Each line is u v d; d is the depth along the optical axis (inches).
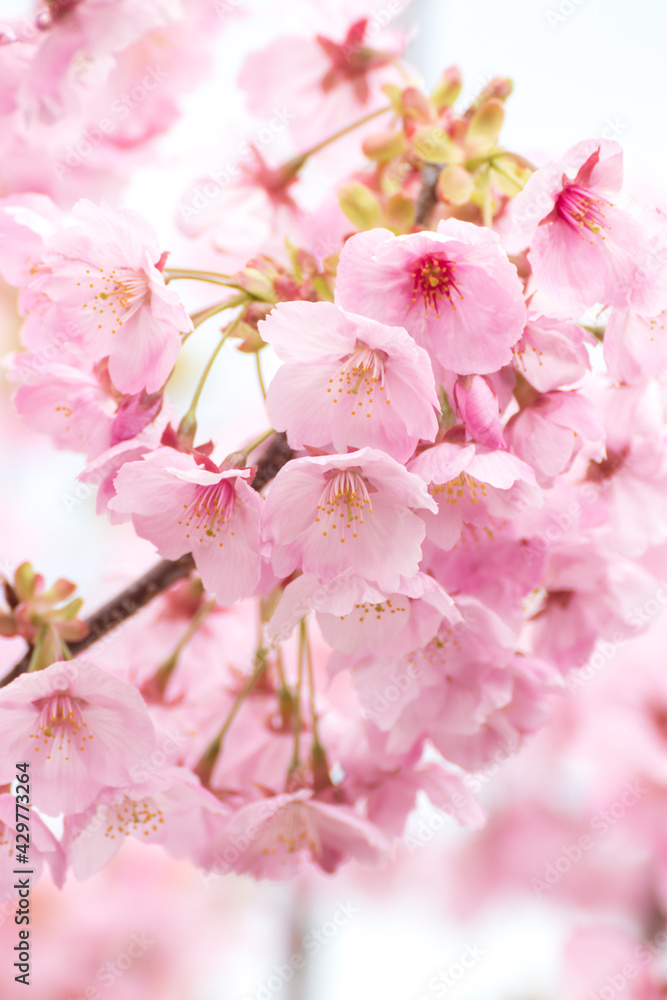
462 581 24.6
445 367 23.5
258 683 26.4
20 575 25.0
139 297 24.0
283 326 23.3
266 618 25.5
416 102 25.2
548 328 23.8
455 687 25.2
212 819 25.3
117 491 23.6
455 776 25.8
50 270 24.2
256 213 26.6
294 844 25.4
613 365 24.0
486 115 24.7
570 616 26.0
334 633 24.4
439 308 23.5
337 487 23.5
